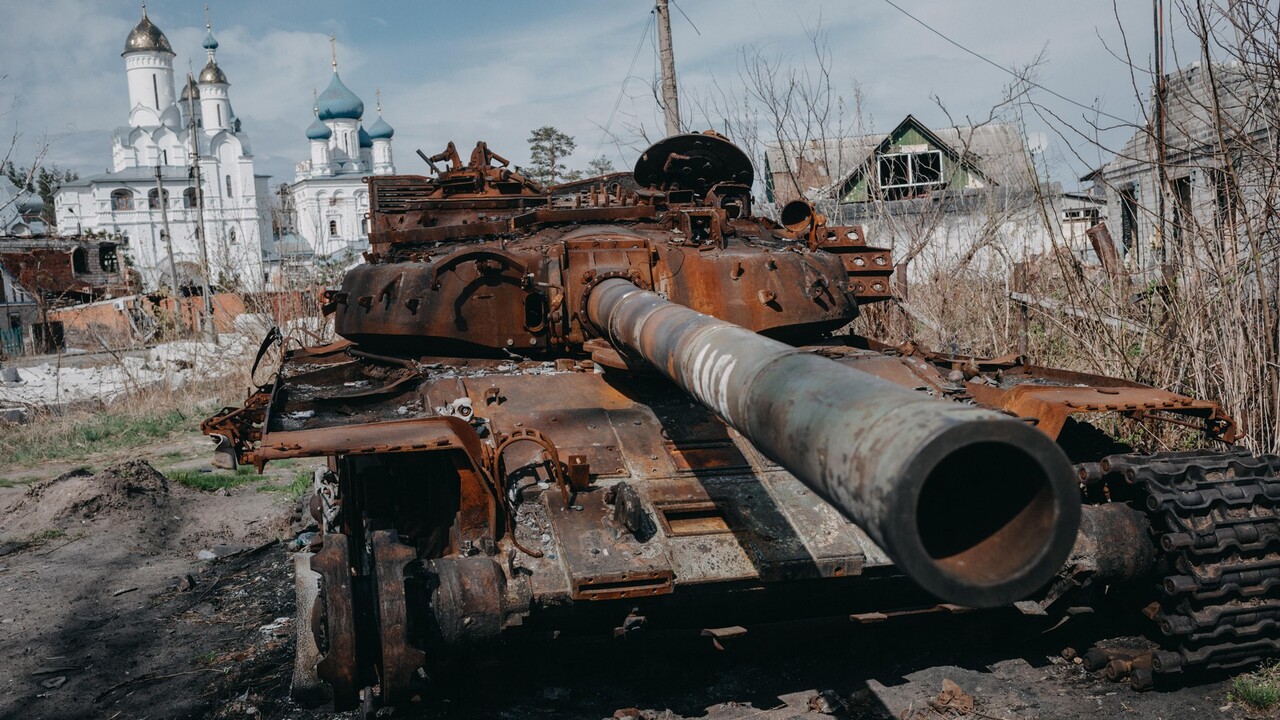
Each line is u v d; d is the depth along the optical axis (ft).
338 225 236.63
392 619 14.11
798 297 21.53
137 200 222.89
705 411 19.08
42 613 23.73
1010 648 19.11
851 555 15.88
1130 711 16.35
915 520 7.14
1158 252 28.19
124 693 19.01
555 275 20.51
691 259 20.89
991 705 16.66
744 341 10.55
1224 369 23.91
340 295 23.27
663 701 17.16
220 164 231.09
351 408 19.27
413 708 17.02
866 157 43.75
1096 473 17.17
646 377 20.20
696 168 24.98
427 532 18.44
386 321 21.26
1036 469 7.43
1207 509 16.37
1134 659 17.43
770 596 16.17
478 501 16.17
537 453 17.43
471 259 20.84
